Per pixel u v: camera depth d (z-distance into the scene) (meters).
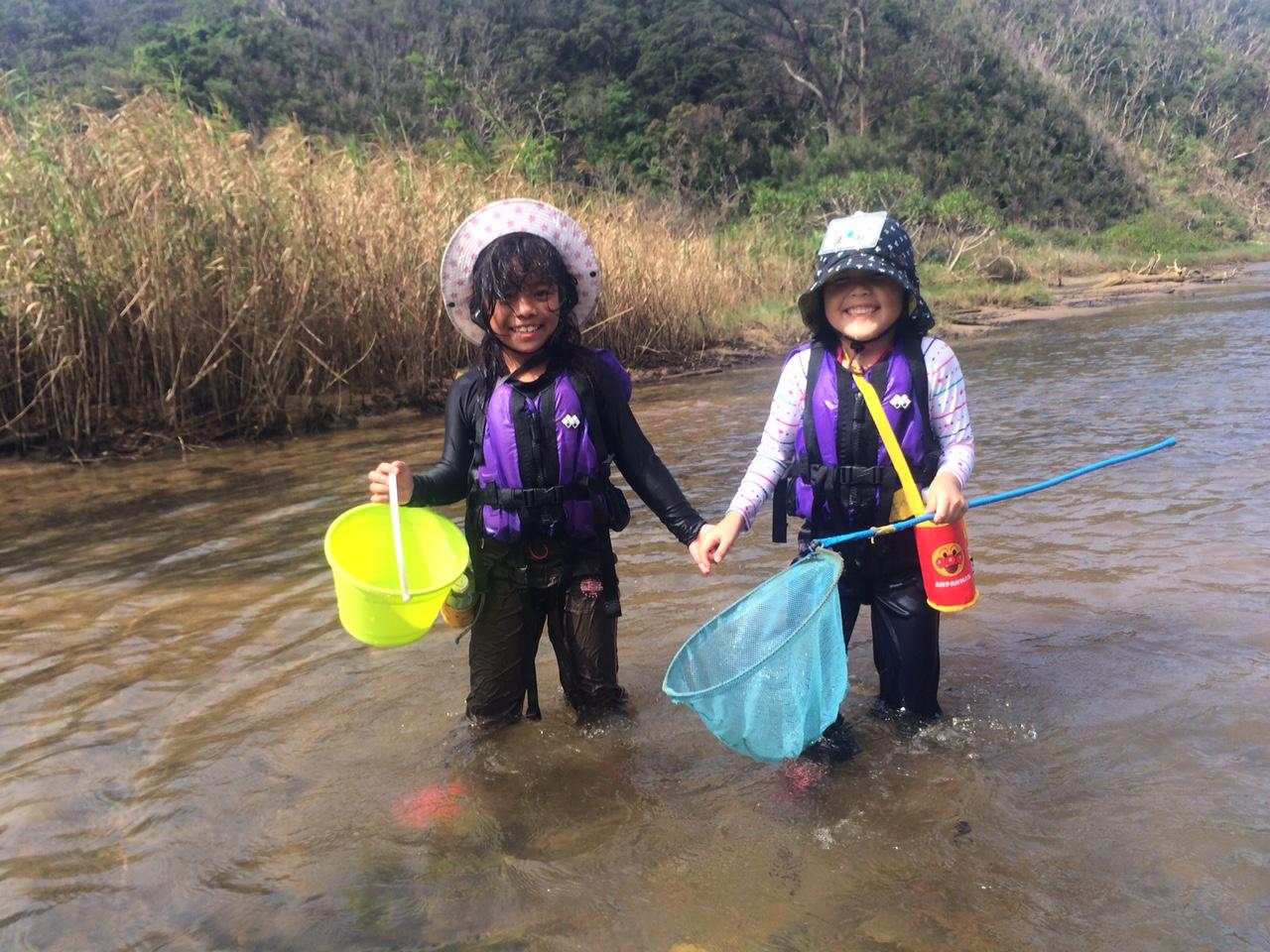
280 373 8.20
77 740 2.92
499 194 11.25
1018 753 2.68
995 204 42.22
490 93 41.34
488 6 51.72
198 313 7.89
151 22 53.16
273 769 2.74
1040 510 4.90
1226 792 2.43
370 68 45.09
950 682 3.11
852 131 44.81
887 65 47.22
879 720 2.88
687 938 2.02
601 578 2.90
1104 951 1.92
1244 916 1.99
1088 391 8.67
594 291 2.90
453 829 2.43
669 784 2.62
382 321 9.29
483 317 2.76
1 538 5.26
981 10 61.72
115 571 4.56
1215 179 60.38
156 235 7.72
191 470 6.86
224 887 2.23
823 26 49.28
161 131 8.38
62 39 47.34
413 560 2.77
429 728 2.96
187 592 4.21
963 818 2.39
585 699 2.94
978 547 4.38
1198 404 7.64
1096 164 47.84
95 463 7.10
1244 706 2.85
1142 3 81.25
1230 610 3.54
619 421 2.88
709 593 3.98
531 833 2.41
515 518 2.79
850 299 2.74
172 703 3.15
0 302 7.23
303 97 40.62
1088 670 3.14
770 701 2.42
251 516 5.52
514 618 2.86
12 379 7.24
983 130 45.34
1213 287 23.73
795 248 21.67
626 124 43.97
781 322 14.88
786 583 2.73
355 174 10.02
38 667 3.46
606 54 49.75
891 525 2.68
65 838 2.43
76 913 2.14
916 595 2.79
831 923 2.04
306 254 8.70
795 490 2.90
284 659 3.47
